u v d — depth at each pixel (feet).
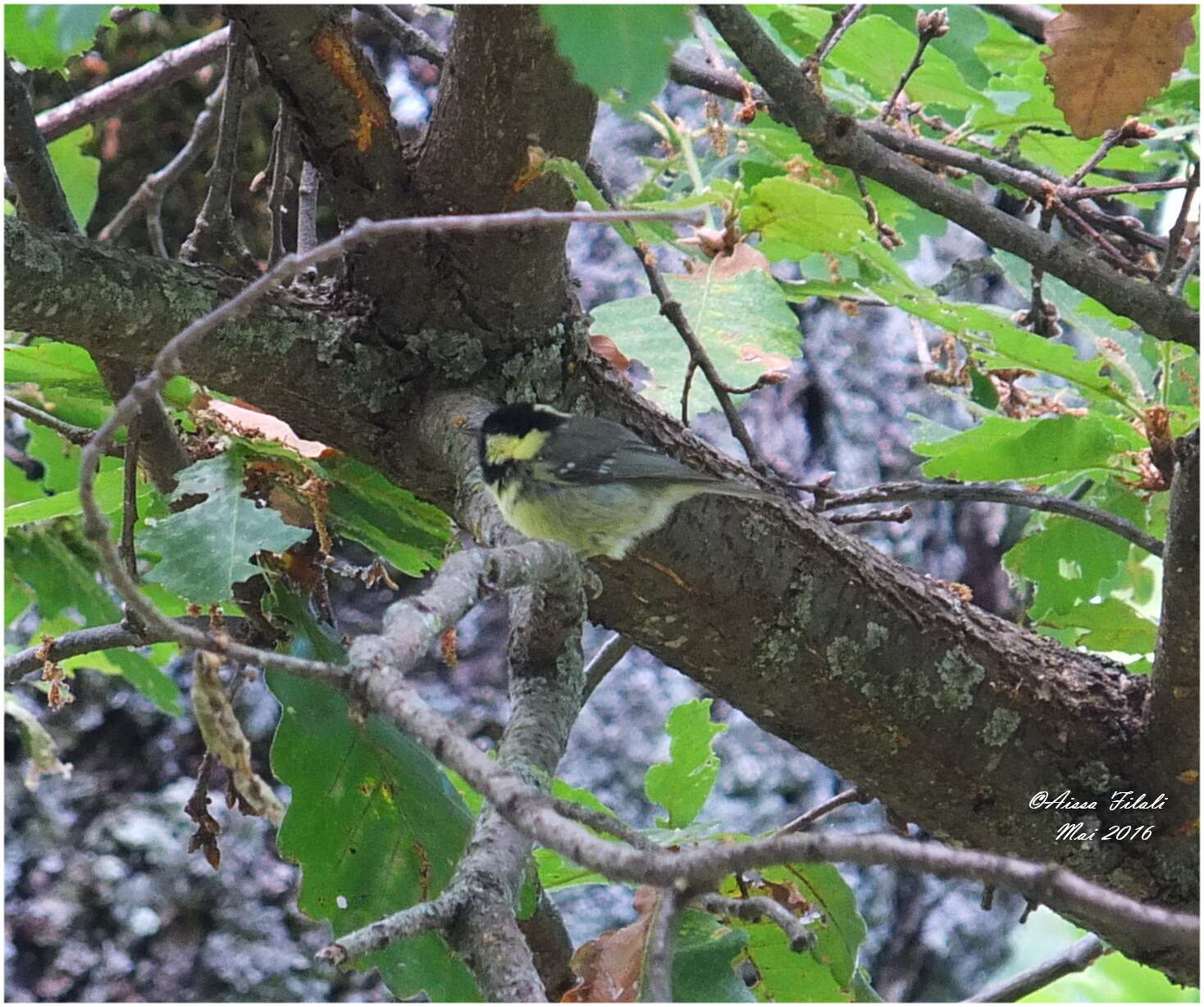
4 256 19.85
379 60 40.98
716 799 40.70
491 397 23.80
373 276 23.08
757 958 23.93
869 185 30.40
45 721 38.17
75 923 36.09
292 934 37.17
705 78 27.45
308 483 23.02
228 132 23.03
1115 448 24.22
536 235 22.44
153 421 24.14
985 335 23.62
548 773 20.12
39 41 21.26
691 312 26.73
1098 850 25.29
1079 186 26.32
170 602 27.96
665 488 23.02
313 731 21.91
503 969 15.14
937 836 26.76
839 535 24.86
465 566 15.58
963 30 30.83
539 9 19.83
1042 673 25.38
